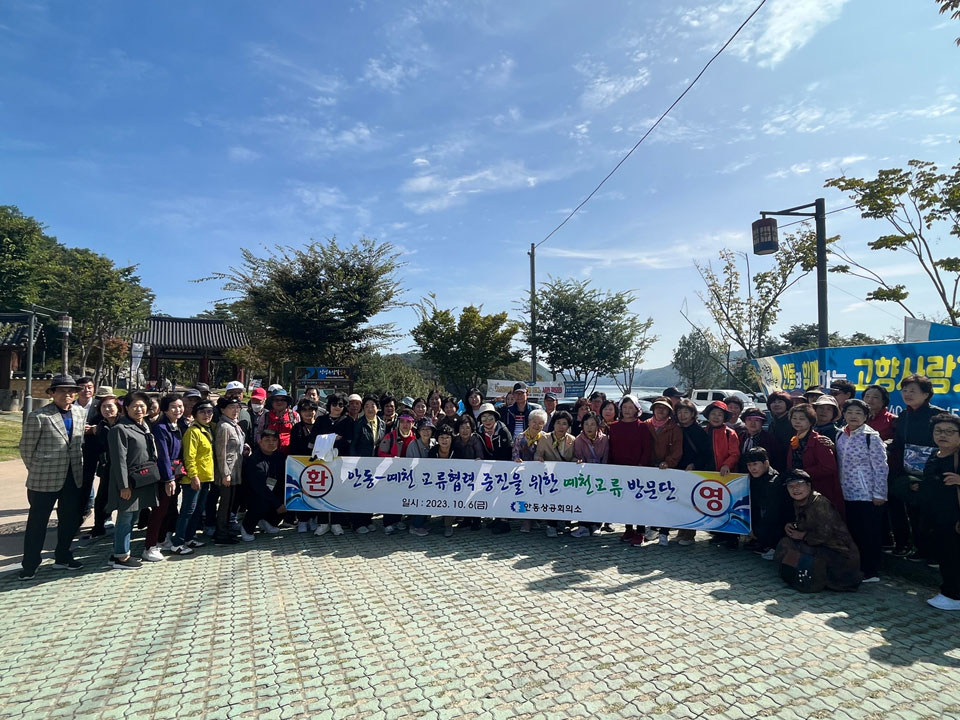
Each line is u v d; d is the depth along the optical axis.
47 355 32.41
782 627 3.99
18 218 33.88
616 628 3.97
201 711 2.93
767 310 19.20
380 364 21.55
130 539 5.92
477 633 3.88
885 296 12.50
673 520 6.19
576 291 22.00
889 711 2.90
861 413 5.08
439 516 7.03
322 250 18.02
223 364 39.31
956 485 4.22
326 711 2.92
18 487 8.97
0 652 3.61
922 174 11.57
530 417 7.07
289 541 6.35
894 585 4.91
